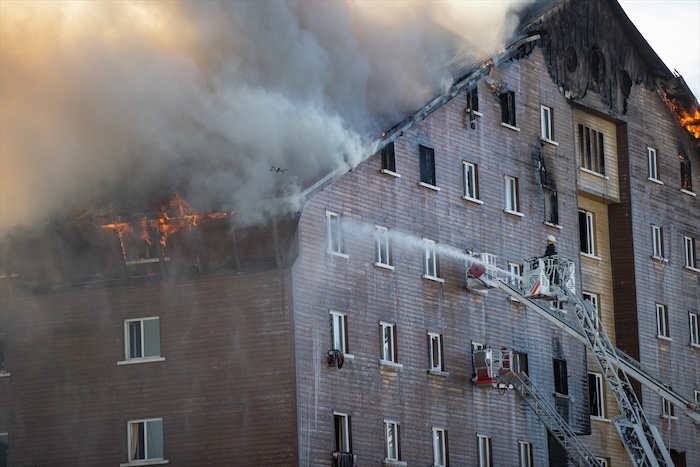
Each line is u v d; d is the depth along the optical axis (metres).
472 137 69.25
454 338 66.19
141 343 59.84
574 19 77.56
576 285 75.00
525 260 68.56
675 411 81.31
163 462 58.62
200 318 59.19
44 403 60.31
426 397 64.00
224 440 58.19
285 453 57.44
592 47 78.81
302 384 58.03
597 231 79.75
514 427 68.56
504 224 70.38
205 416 58.53
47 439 60.09
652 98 83.19
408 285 64.25
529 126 73.12
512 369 69.06
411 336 63.84
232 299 58.94
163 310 59.66
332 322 60.06
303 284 58.91
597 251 79.56
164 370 59.22
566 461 71.88
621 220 80.38
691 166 85.88
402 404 62.66
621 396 69.44
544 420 69.56
